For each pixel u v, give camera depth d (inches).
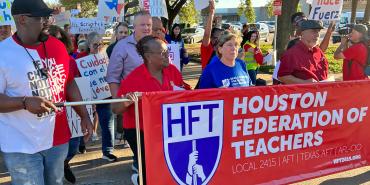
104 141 227.8
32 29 110.6
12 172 114.0
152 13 287.7
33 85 111.7
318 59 192.1
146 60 143.9
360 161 168.2
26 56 111.0
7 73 107.8
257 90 140.5
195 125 132.1
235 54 163.2
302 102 150.3
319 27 183.3
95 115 239.8
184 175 132.4
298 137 152.3
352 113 162.7
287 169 151.8
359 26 223.9
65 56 122.3
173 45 223.9
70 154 195.0
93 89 231.0
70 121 193.5
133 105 147.4
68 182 199.3
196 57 821.9
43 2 112.4
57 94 118.2
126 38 177.2
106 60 236.4
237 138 140.2
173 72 157.6
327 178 199.0
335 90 156.6
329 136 159.2
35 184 114.7
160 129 127.1
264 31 1486.2
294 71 186.7
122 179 202.7
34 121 112.6
